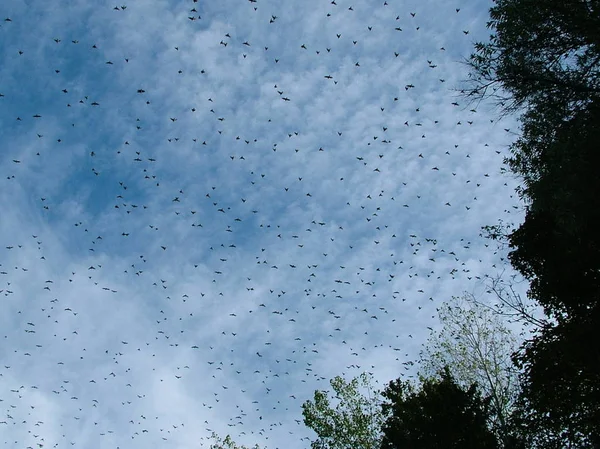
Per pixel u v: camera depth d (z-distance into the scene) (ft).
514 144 56.13
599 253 59.98
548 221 65.57
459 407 70.95
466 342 95.66
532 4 50.75
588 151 48.65
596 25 48.47
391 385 78.74
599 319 60.59
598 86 49.03
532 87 51.03
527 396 67.36
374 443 101.86
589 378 62.34
